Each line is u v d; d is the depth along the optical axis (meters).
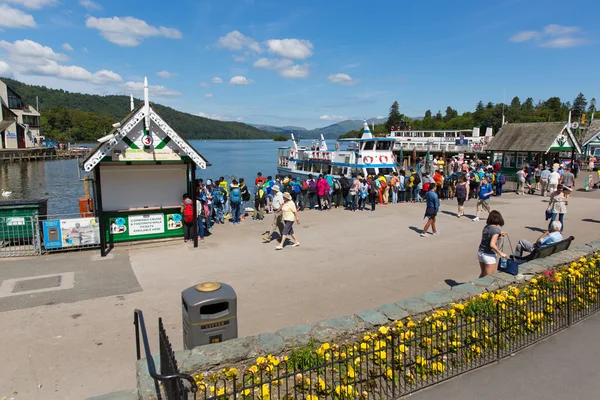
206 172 55.16
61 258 11.70
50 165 78.31
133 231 13.04
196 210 13.12
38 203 12.38
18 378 5.56
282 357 5.11
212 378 4.48
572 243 12.88
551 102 138.75
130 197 13.04
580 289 7.36
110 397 4.62
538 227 15.55
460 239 13.94
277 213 13.54
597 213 18.72
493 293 6.88
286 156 38.16
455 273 10.22
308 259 11.58
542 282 7.56
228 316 5.23
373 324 5.84
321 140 34.44
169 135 12.37
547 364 5.47
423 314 6.35
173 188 13.59
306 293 8.88
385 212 19.69
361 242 13.59
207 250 12.59
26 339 6.71
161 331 4.34
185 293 5.27
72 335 6.87
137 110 12.27
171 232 13.59
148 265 11.02
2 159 73.00
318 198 21.00
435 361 5.26
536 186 27.73
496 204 21.78
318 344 5.37
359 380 4.65
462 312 6.25
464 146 67.19
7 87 85.12
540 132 32.00
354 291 8.99
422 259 11.51
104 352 6.30
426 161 52.69
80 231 12.48
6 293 8.84
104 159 12.10
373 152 27.09
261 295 8.77
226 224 16.67
